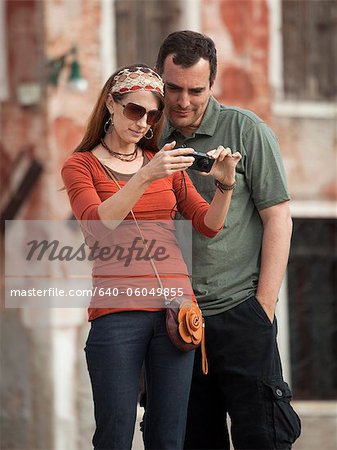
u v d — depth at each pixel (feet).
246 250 69.10
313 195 171.63
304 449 166.50
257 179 68.80
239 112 69.46
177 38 67.46
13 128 161.27
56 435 157.17
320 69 173.27
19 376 160.25
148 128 62.39
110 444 61.87
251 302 68.74
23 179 158.61
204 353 66.28
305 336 169.89
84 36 158.92
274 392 68.39
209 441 70.95
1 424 161.99
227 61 166.71
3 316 160.76
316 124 171.94
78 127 158.40
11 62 161.68
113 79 62.49
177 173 65.05
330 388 170.40
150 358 62.69
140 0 165.17
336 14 173.47
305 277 169.89
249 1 167.53
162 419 62.59
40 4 158.92
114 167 62.80
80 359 158.30
